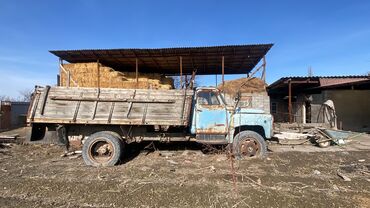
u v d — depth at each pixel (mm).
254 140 6184
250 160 5871
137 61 13102
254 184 4188
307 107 16734
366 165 5566
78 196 3662
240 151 6145
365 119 14008
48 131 5965
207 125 6266
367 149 7938
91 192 3814
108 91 5973
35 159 6293
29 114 5758
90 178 4562
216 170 5078
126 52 11992
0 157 6527
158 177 4598
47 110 5812
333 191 3863
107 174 4844
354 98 14133
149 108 5941
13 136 9062
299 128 11500
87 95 5930
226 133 6270
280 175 4734
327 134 8719
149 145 7055
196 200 3500
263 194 3711
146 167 5367
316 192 3812
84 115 5836
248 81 14344
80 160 6168
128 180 4418
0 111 15438
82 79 12414
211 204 3369
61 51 11664
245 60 13625
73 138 6109
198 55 12578
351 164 5660
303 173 4898
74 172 5000
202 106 6305
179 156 6488
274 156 6441
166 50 11680
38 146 7984
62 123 5848
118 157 5672
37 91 5895
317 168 5301
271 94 20578
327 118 13875
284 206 3297
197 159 6094
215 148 6633
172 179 4469
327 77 13922
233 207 3277
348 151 7449
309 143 8867
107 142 5762
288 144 8828
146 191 3850
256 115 6391
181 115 5953
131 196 3652
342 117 14047
